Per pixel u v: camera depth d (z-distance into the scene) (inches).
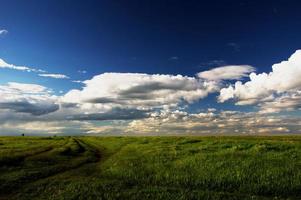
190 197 736.3
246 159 1119.6
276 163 1034.7
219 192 794.2
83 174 1123.3
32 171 1138.0
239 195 763.4
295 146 1379.2
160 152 1494.8
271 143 1523.1
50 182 955.3
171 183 925.8
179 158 1268.5
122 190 821.9
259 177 893.8
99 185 882.8
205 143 1738.4
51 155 1674.5
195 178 935.0
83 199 743.1
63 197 762.2
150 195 759.1
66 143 3011.8
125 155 1617.9
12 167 1218.6
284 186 818.2
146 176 1006.4
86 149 2298.2
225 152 1295.5
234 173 944.3
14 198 780.6
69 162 1449.3
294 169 948.0
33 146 2394.2
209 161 1124.5
